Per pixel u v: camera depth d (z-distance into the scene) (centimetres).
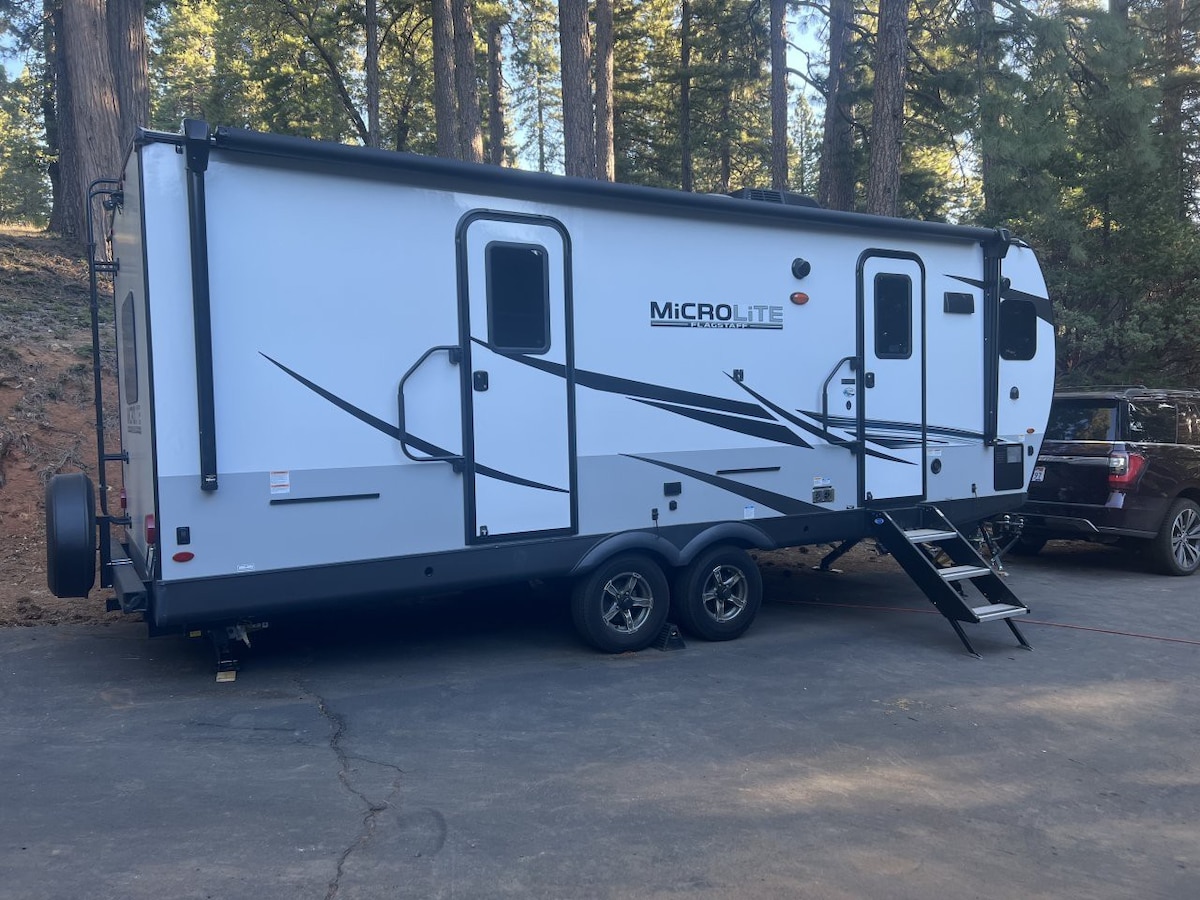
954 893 329
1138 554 966
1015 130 1412
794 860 348
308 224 496
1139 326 1499
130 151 491
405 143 3130
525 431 564
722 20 2292
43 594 709
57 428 956
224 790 395
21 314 1137
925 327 743
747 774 427
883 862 349
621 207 597
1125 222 1493
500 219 553
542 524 573
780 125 2014
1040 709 528
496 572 557
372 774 416
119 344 602
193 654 592
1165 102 1722
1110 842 372
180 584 467
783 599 807
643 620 623
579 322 582
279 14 2645
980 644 663
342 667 578
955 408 766
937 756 456
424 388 531
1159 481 889
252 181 480
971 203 1964
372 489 516
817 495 689
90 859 333
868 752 459
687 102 2891
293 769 419
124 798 385
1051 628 711
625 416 602
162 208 461
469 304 543
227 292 475
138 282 479
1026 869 348
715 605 653
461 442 543
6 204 4112
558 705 514
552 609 742
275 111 2736
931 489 752
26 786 394
